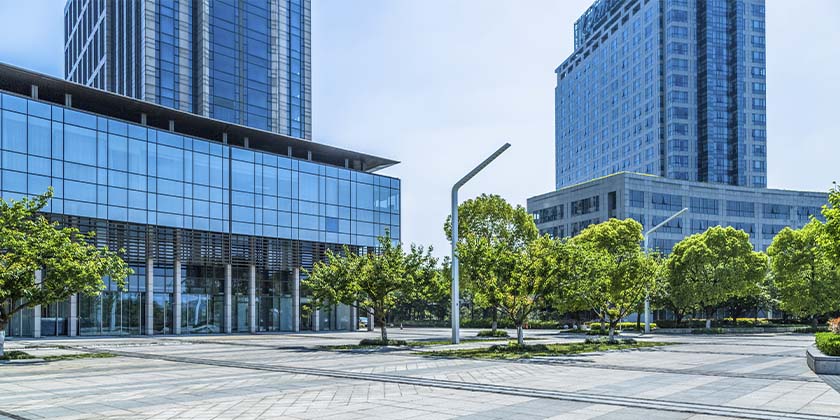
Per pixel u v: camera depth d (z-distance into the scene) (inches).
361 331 2348.7
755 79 5049.2
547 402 517.7
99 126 1776.6
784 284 2108.8
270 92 3499.0
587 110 6028.5
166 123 2076.8
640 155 5147.6
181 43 3216.0
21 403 518.9
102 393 578.9
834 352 765.3
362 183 2466.8
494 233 1846.7
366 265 1339.8
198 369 816.9
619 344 1349.7
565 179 6437.0
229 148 2090.3
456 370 781.9
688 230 3804.1
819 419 439.5
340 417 449.1
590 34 6127.0
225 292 2066.9
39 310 1712.6
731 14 5123.0
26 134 1622.8
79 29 4434.1
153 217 1879.9
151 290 1882.4
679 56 5019.7
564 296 1139.3
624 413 465.1
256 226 2133.4
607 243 2070.6
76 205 1704.0
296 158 2274.9
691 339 1685.5
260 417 448.8
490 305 1176.8
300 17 3737.7
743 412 468.4
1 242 979.3
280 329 2224.4
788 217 4092.0
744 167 4913.9
